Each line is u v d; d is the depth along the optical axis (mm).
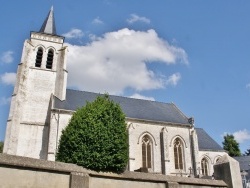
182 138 40844
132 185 13945
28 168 11664
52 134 32969
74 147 15953
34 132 35719
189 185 14461
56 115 34500
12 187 10984
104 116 17156
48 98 38531
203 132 49344
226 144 67125
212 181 14281
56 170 12219
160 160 38250
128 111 41281
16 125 34969
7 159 11281
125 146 16391
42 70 40000
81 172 12695
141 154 37781
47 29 44188
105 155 15102
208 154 43938
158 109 45719
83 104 39312
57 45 42688
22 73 38281
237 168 14094
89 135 15953
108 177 13625
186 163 39438
